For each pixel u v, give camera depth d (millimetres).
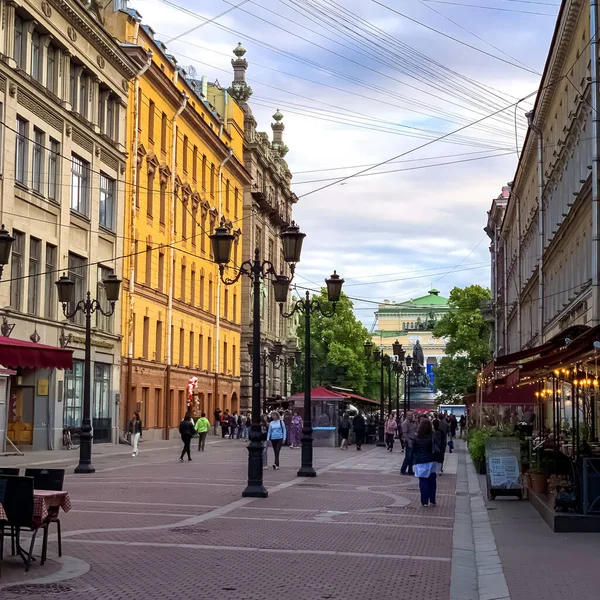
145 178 52625
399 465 34656
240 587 10320
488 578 10992
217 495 20859
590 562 11969
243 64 83188
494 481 21391
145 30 53375
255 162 81375
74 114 41625
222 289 72438
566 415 36906
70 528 14836
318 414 54000
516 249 66375
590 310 31938
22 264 37188
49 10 38875
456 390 80688
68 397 41719
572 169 37688
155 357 55719
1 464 30547
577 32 35250
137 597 9641
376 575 11352
